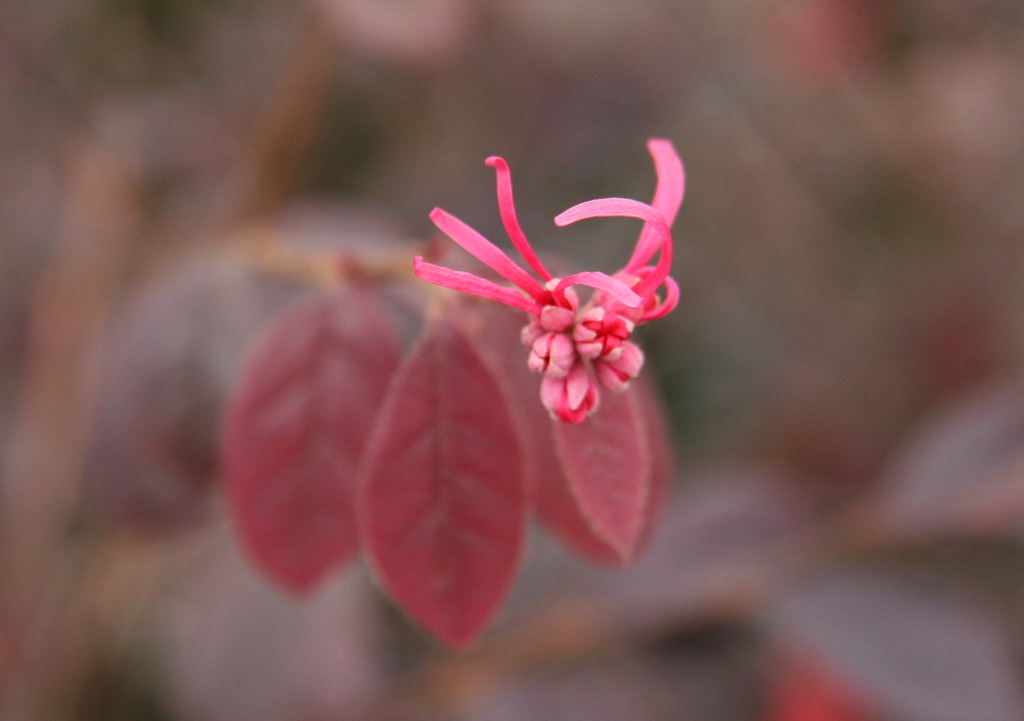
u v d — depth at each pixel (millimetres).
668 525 330
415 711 323
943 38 489
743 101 522
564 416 236
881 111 530
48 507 380
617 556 256
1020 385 323
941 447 319
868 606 315
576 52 461
